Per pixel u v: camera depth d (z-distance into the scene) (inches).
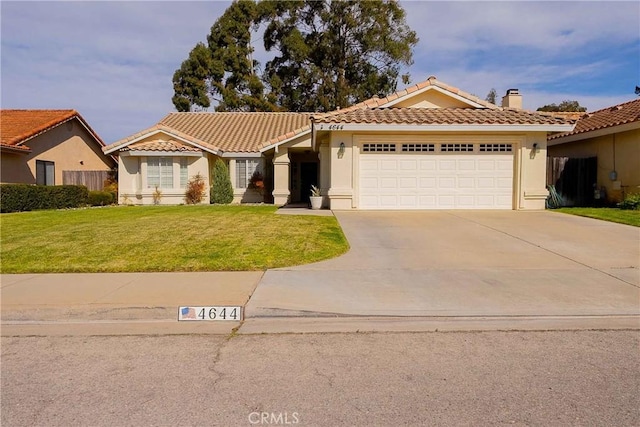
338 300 262.7
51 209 811.4
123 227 500.7
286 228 477.4
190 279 306.8
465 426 139.6
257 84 1605.6
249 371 180.5
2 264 348.8
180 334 225.0
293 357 194.4
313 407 151.8
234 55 1596.9
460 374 176.4
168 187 914.7
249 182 971.9
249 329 231.3
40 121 992.2
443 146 647.1
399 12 1528.1
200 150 908.6
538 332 223.6
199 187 905.5
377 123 619.2
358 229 481.1
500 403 153.6
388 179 646.5
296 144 870.4
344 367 183.6
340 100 1574.8
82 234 459.8
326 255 369.4
